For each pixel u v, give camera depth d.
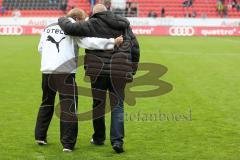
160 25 48.50
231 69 21.81
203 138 9.87
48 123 9.21
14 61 24.14
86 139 9.73
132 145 9.29
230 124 11.17
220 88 16.50
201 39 42.69
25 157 8.40
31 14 54.25
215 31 48.47
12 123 11.11
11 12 54.69
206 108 13.07
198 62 24.45
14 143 9.34
